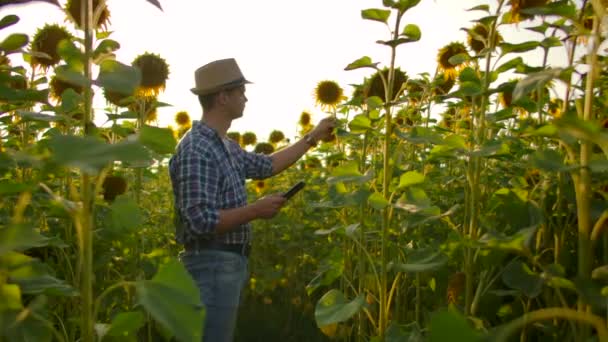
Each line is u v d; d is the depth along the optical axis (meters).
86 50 2.02
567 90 2.41
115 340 2.05
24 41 2.54
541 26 2.82
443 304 3.76
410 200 2.92
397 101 3.13
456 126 4.24
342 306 2.92
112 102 4.29
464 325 1.08
